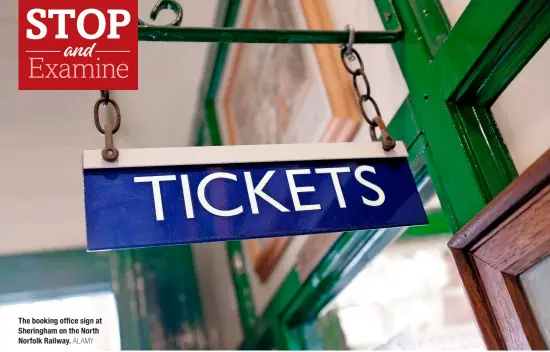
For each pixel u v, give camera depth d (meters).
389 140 0.88
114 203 0.75
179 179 0.79
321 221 0.80
